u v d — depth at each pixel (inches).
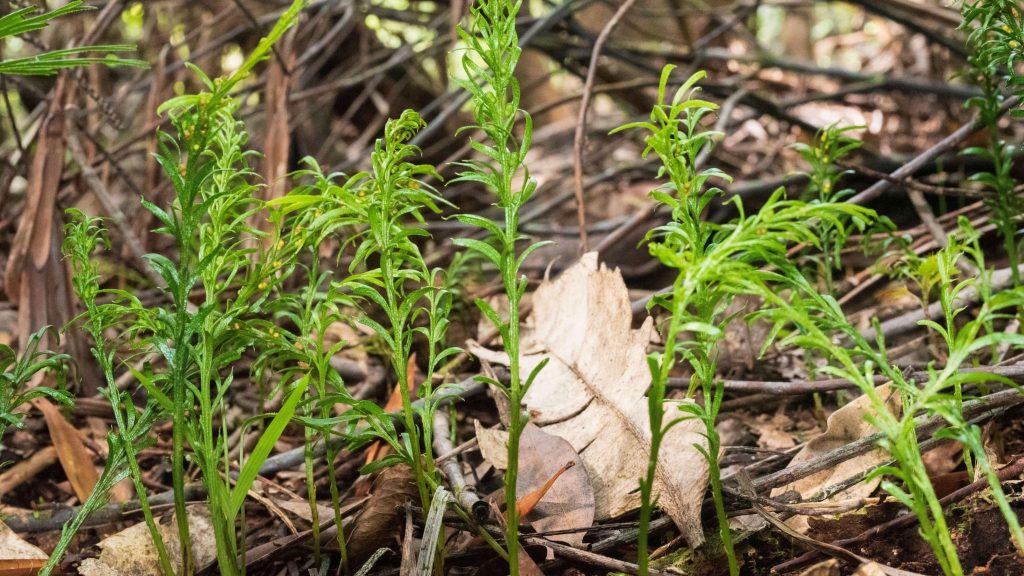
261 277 55.9
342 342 55.7
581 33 164.1
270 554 62.4
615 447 66.6
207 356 51.1
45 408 80.3
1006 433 71.3
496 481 74.3
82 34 139.0
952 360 42.2
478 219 47.2
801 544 57.9
